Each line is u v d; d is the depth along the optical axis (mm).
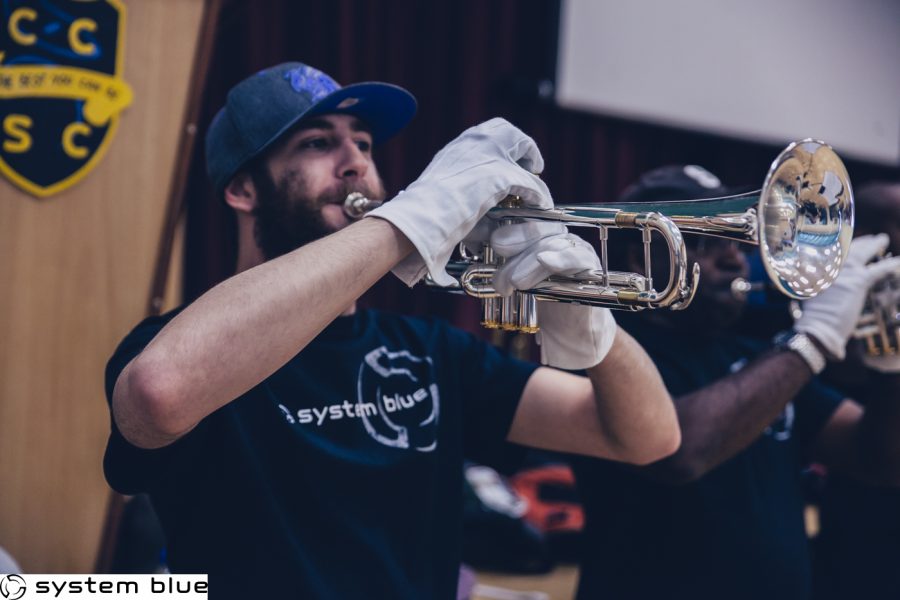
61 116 1669
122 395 906
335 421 1155
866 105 5172
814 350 1586
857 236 1953
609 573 1562
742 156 4742
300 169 1248
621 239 1656
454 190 983
